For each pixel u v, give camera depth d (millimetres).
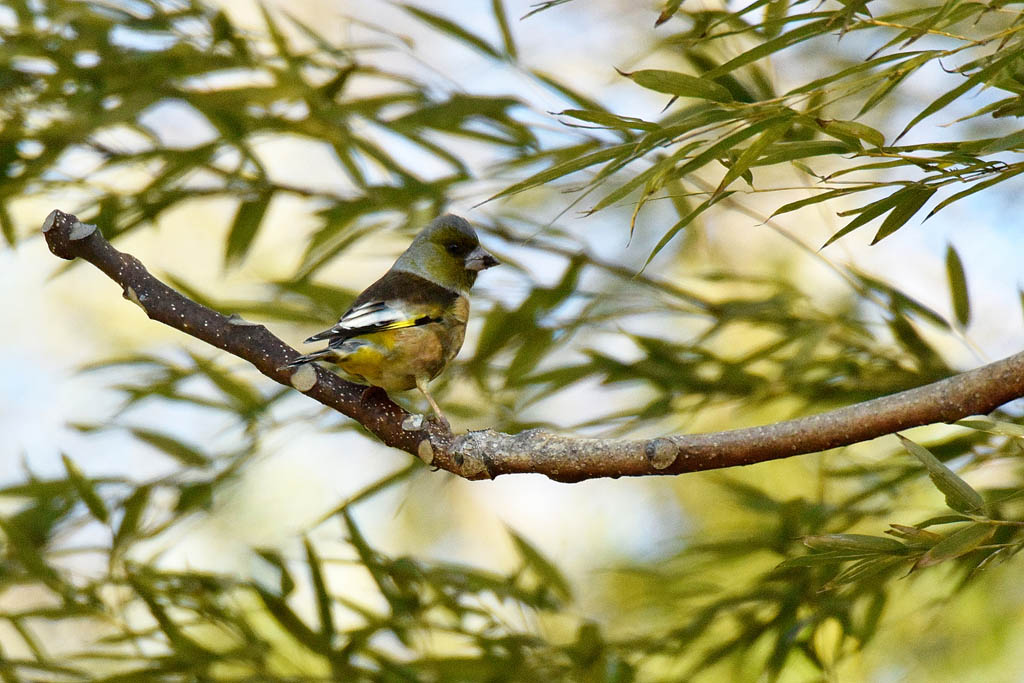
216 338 8961
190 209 10445
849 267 9125
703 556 9164
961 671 9258
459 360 9172
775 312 9156
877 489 9094
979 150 8852
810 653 9094
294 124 9172
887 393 9109
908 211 8875
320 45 9156
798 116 8859
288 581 9133
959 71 8852
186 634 9141
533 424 9141
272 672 9125
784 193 9500
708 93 8867
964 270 9086
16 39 9148
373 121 9156
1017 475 9070
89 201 9172
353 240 9148
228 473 9148
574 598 9141
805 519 9102
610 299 9164
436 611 9156
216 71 9148
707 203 8859
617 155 8867
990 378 8844
